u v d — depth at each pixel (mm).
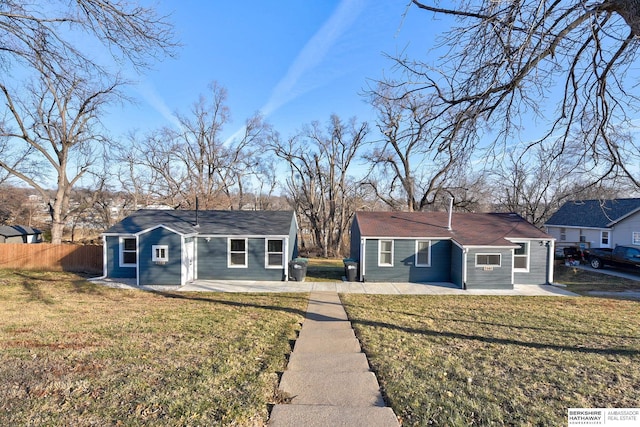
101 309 9758
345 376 4906
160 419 3555
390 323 8523
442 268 15945
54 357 5285
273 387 4508
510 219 18109
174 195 33906
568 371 5191
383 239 15906
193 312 9500
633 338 7133
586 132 5156
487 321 8719
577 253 21062
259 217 18625
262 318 8859
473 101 4746
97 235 40719
